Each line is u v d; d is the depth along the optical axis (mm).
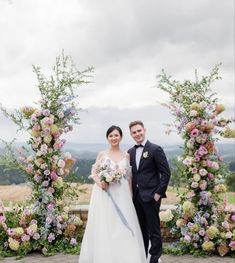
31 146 8109
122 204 6367
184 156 7898
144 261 6406
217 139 7719
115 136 6609
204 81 7828
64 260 7230
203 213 7773
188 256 7410
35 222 7910
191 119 7793
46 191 7988
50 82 8180
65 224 8094
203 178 7785
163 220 7863
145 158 6496
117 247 6230
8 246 7738
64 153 8227
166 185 6383
